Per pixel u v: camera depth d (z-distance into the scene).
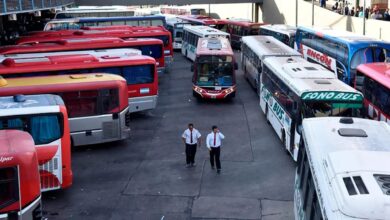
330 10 46.97
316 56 30.41
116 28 37.16
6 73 21.67
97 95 19.33
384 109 18.59
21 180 10.69
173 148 19.67
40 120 14.52
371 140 10.09
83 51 26.75
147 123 23.56
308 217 9.58
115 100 19.64
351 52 24.55
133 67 24.05
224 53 27.31
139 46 31.34
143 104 24.61
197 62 27.52
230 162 17.91
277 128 20.55
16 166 10.59
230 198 14.73
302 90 16.48
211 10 78.69
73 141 19.30
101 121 19.53
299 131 16.55
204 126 22.91
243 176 16.53
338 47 26.34
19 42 30.92
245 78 34.97
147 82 24.48
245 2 58.81
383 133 10.60
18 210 10.70
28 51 27.20
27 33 35.44
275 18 59.56
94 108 19.38
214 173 16.80
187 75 36.75
